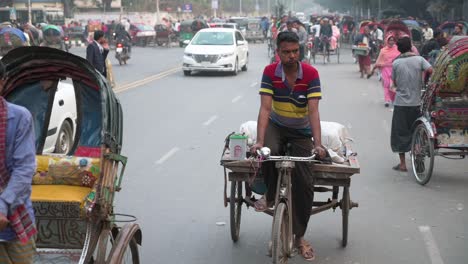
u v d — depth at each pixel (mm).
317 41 31672
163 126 13594
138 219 7520
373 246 6703
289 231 5605
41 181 4883
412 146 9492
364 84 22125
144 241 6797
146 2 92625
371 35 31344
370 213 7816
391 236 7012
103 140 4617
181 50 46250
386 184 9180
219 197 8430
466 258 6363
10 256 3930
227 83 22406
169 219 7527
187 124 13836
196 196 8469
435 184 9211
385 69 16547
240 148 5992
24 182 3795
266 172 5828
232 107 16391
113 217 4832
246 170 5930
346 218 6508
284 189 5508
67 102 9922
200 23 51438
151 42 54969
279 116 5879
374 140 12328
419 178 9312
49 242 4684
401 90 9625
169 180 9250
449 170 10078
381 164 10414
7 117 3793
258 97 18469
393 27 21016
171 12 95688
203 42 25969
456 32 22141
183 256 6391
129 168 9930
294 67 5742
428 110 9125
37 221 4637
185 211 7832
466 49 8523
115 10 85125
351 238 6945
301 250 6309
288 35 5645
